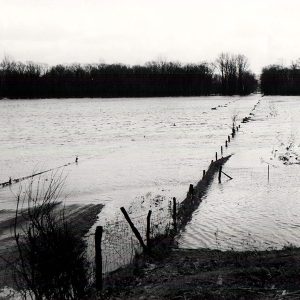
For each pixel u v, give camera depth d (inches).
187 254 773.9
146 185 1540.4
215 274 571.2
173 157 2126.0
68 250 422.9
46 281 406.9
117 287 569.3
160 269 659.4
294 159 1914.4
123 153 2304.4
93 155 2253.9
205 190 1382.9
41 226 414.3
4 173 1800.0
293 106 5802.2
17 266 688.4
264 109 5349.4
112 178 1664.6
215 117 4557.1
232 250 811.4
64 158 2166.6
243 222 1027.3
